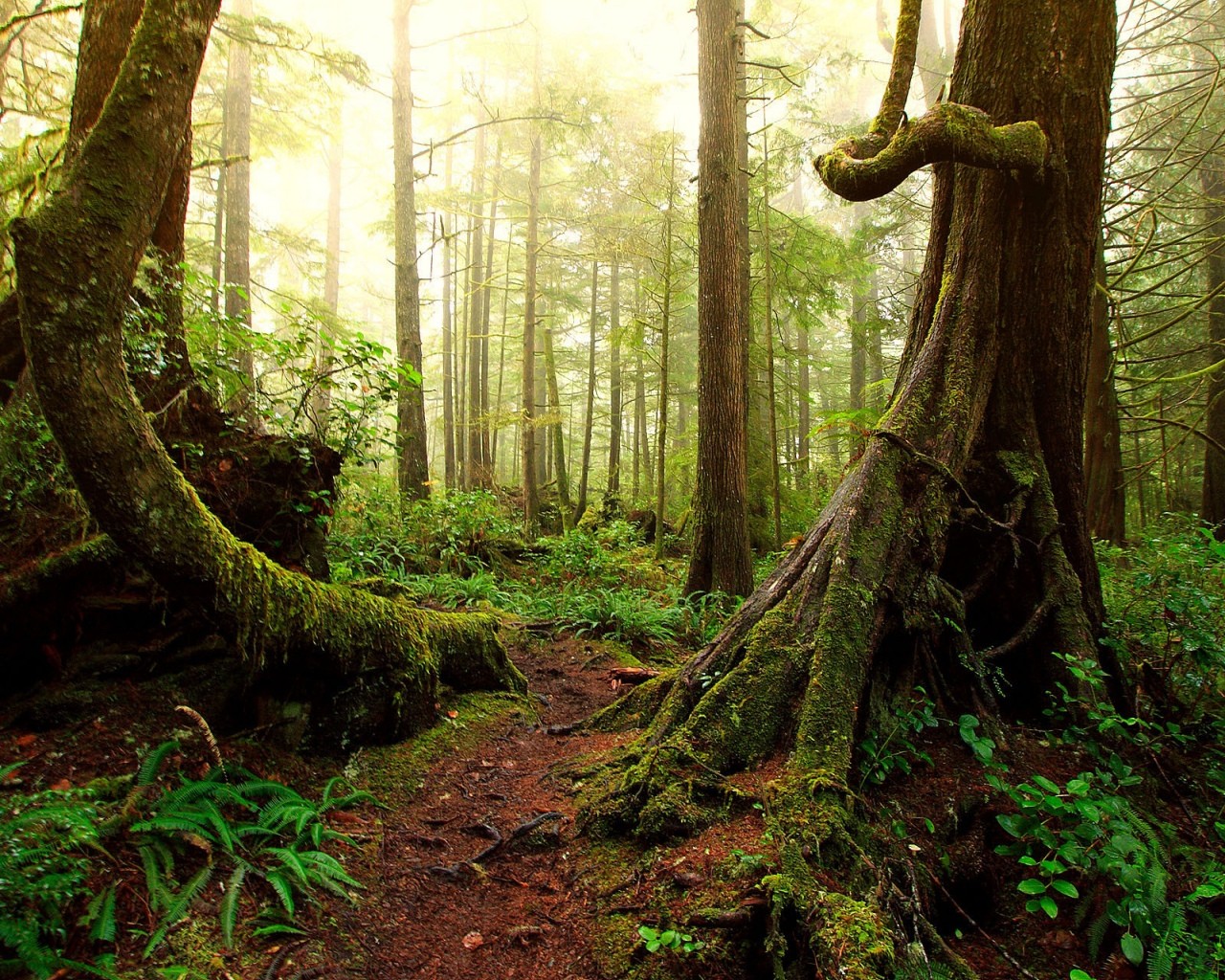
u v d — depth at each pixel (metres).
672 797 2.96
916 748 3.30
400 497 9.48
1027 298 4.06
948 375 4.05
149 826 2.35
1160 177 13.16
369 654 3.61
